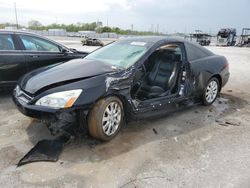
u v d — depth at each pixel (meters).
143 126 3.90
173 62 4.19
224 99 5.56
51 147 3.11
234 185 2.53
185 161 2.95
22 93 3.33
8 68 4.95
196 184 2.54
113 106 3.30
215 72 4.77
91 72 3.30
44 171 2.68
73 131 3.21
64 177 2.59
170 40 4.22
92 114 3.11
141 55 3.76
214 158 3.03
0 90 5.05
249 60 14.55
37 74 3.58
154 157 3.02
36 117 3.07
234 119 4.36
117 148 3.20
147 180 2.58
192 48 4.50
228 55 18.16
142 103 3.61
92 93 3.03
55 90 3.02
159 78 4.20
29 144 3.25
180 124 4.04
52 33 68.88
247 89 6.62
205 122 4.18
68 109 2.93
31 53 5.23
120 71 3.40
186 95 4.23
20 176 2.59
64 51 5.74
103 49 4.40
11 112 4.35
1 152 3.04
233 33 37.19
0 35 4.91
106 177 2.62
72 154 3.02
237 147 3.33
